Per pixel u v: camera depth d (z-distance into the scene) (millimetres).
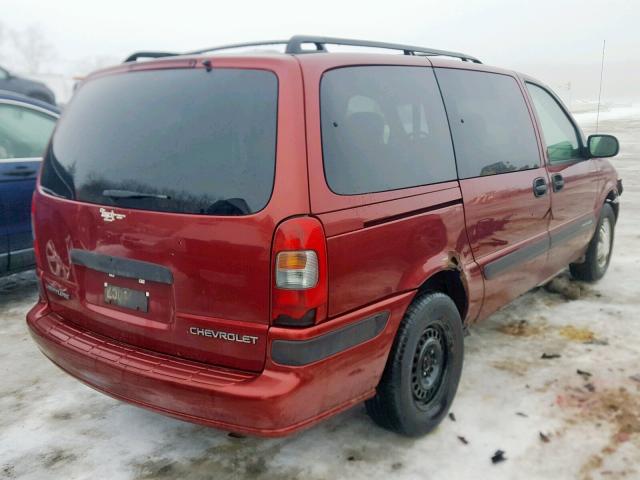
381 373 2756
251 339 2357
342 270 2439
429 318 2963
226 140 2416
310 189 2328
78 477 2824
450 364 3217
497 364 3863
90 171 2771
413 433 3014
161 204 2494
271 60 2436
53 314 3139
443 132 3172
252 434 2369
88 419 3326
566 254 4613
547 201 4082
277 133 2336
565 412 3291
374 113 2760
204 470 2861
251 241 2303
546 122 4367
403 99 2963
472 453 2943
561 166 4348
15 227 4906
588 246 5152
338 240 2412
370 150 2660
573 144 4695
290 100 2359
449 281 3297
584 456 2904
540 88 4438
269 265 2285
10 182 4844
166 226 2469
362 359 2600
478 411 3312
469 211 3227
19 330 4594
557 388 3551
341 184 2461
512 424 3184
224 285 2373
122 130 2713
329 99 2518
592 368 3797
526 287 4070
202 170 2430
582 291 5203
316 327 2344
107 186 2678
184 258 2439
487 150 3500
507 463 2861
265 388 2297
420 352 3010
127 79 2811
